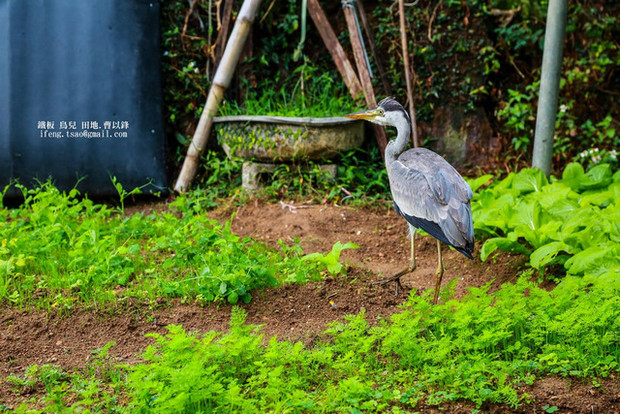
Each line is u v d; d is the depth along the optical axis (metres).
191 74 8.80
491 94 9.27
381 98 8.98
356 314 5.51
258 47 9.01
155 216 7.55
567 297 5.00
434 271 6.61
